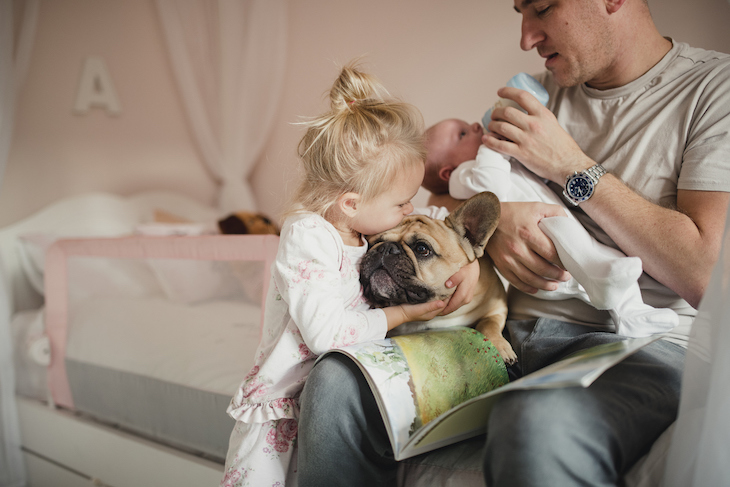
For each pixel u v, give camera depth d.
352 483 0.87
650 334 1.00
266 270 1.29
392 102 1.11
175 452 1.44
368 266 1.02
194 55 3.21
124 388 1.64
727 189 1.02
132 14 3.04
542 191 1.19
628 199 1.07
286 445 1.00
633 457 0.79
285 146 3.30
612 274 0.93
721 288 0.74
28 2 2.39
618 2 1.14
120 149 3.01
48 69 2.70
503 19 2.25
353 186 1.01
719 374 0.69
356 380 0.89
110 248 1.71
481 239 1.03
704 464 0.69
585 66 1.22
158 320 1.59
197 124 3.24
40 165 2.68
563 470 0.71
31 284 2.48
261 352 1.05
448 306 1.03
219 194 3.40
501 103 1.25
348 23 2.88
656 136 1.16
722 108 1.08
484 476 0.78
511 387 0.75
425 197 2.34
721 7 1.68
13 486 1.90
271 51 3.22
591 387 0.82
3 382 1.87
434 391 0.89
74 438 1.75
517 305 1.22
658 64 1.20
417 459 0.96
